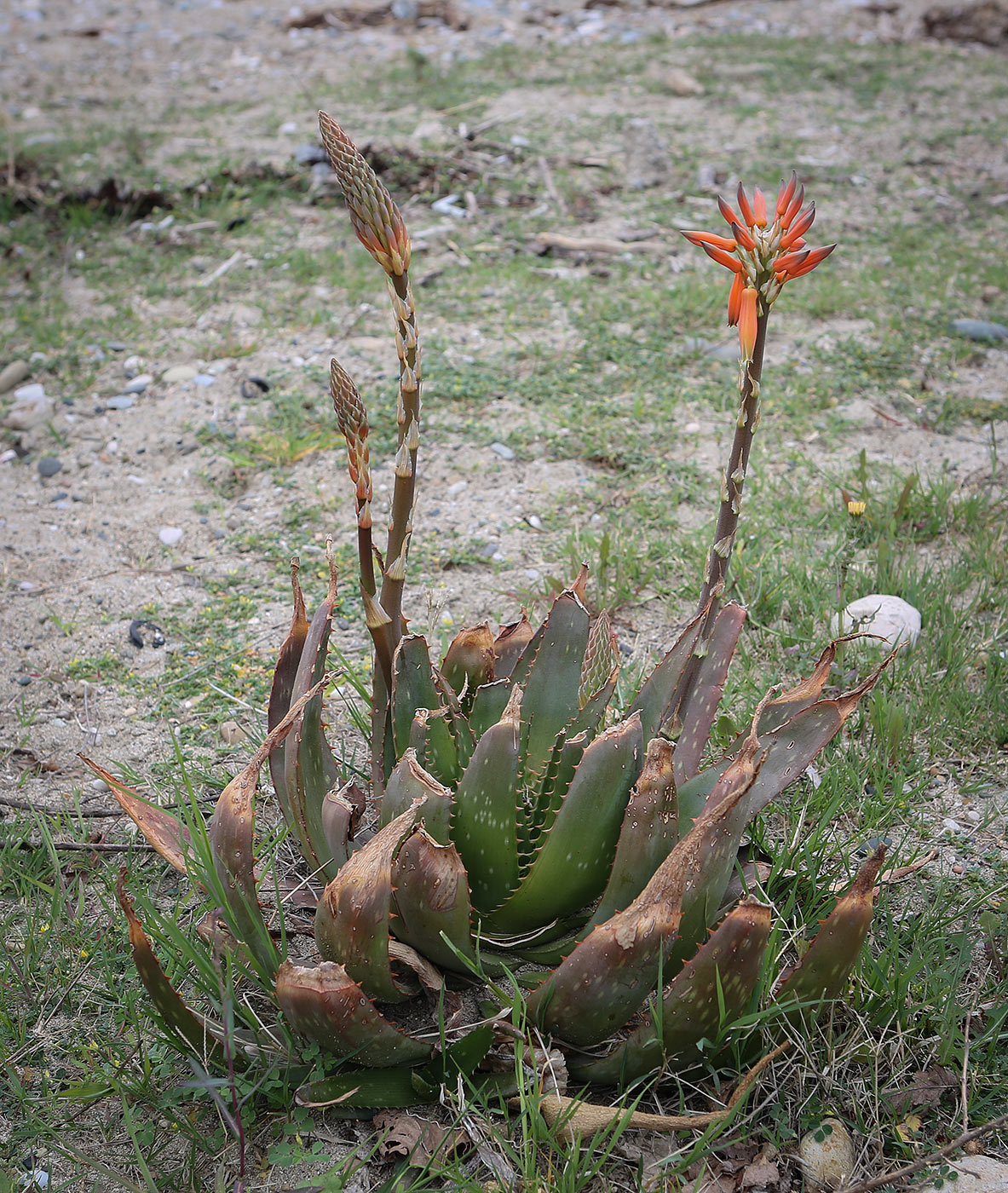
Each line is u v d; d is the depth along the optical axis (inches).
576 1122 90.6
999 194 323.3
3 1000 106.7
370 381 228.1
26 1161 94.9
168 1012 91.4
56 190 311.4
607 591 168.9
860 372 231.6
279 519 190.7
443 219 301.7
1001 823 129.2
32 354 240.4
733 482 94.0
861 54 457.7
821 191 322.0
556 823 95.3
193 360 239.5
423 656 104.3
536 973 101.8
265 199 312.2
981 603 165.2
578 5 537.0
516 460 204.1
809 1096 97.1
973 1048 100.8
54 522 189.9
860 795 130.9
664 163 331.6
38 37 509.0
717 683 109.9
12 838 125.9
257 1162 93.8
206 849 99.0
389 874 87.0
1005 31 487.8
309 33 506.3
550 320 252.5
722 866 90.4
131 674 156.3
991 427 195.0
